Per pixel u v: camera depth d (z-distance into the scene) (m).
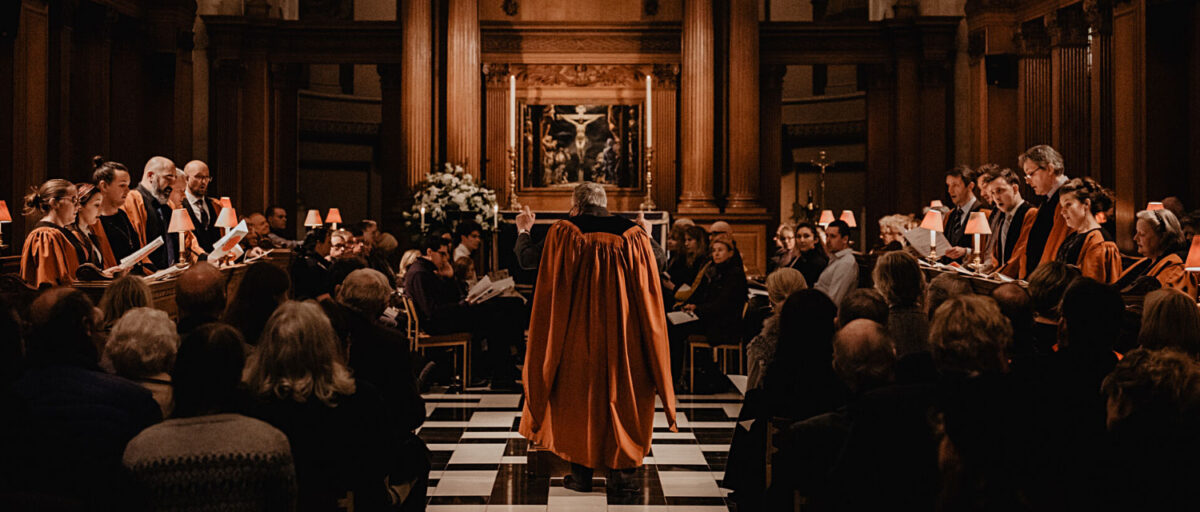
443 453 6.73
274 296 4.24
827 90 22.45
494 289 8.89
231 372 2.78
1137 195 11.33
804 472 3.54
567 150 16.25
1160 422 2.99
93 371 3.21
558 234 5.73
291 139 16.89
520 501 5.55
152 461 2.62
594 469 5.76
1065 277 4.76
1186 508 2.96
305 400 3.17
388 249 10.09
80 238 6.70
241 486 2.66
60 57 12.56
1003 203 7.93
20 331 2.92
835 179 22.75
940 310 3.20
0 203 10.26
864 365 3.32
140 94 14.87
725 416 8.04
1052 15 14.02
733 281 8.87
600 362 5.60
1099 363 3.14
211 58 16.23
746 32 15.73
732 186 15.77
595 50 16.17
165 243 8.03
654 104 16.23
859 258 10.73
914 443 2.99
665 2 16.22
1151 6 11.10
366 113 22.31
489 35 16.12
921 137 16.27
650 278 5.77
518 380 9.73
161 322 3.51
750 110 15.74
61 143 12.62
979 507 2.88
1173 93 11.06
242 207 16.25
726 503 5.52
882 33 16.44
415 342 8.91
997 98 15.23
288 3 17.64
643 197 16.25
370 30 16.28
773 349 4.76
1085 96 13.89
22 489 2.84
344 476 3.30
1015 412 2.92
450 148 15.45
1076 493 2.92
